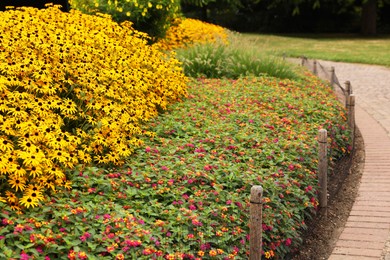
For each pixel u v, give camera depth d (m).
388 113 13.91
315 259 6.49
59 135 6.47
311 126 9.41
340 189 8.84
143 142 7.34
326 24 42.97
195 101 9.88
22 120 6.06
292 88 12.03
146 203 5.73
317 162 7.93
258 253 5.35
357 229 7.25
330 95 12.40
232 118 8.88
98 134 6.66
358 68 22.66
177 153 7.19
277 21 42.41
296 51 29.28
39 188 5.24
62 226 4.93
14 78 6.67
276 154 7.62
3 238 4.51
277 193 6.45
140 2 13.44
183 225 5.35
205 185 6.29
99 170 6.16
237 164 6.88
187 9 39.16
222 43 14.26
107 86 7.81
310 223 7.22
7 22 8.39
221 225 5.56
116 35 10.23
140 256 4.81
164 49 13.97
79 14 10.30
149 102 8.60
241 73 13.08
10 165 5.20
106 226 5.06
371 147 11.05
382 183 9.00
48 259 4.47
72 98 7.48
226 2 36.62
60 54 7.65
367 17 41.22
